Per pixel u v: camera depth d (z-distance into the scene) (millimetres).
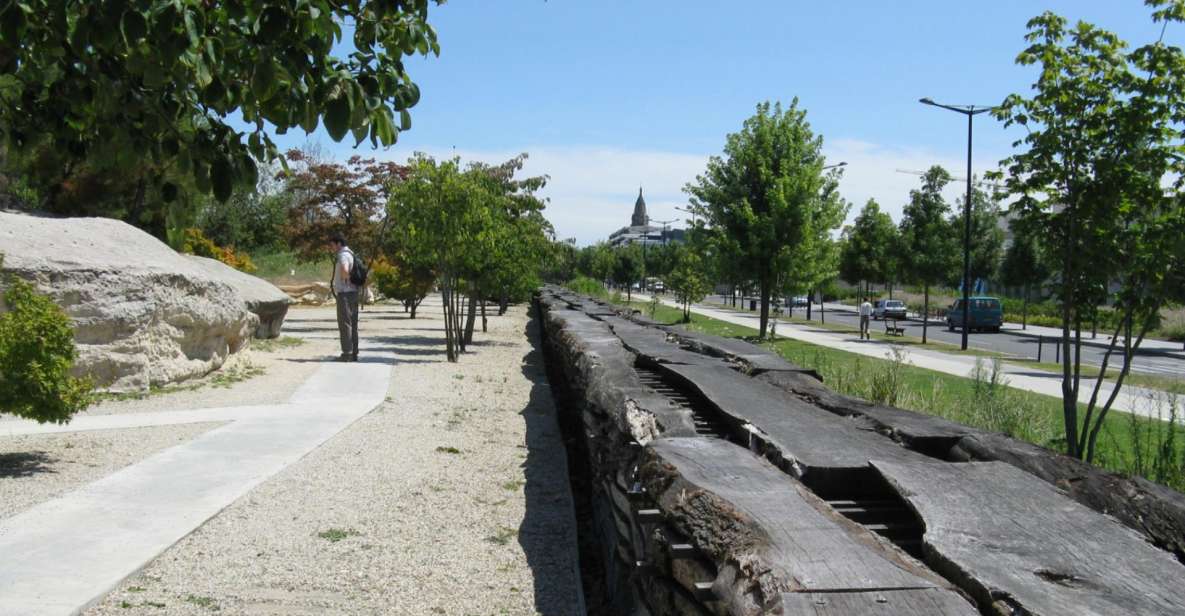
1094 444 7637
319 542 4957
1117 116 6602
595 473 5340
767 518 2391
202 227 36688
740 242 24594
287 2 2553
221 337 11742
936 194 32125
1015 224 7344
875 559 2074
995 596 1893
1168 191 6578
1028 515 2420
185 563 4516
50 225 10328
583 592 4332
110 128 3236
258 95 2559
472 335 20375
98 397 9250
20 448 6977
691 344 8344
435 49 3195
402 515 5578
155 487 5910
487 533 5270
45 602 3812
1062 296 7102
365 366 13555
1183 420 9242
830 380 10195
